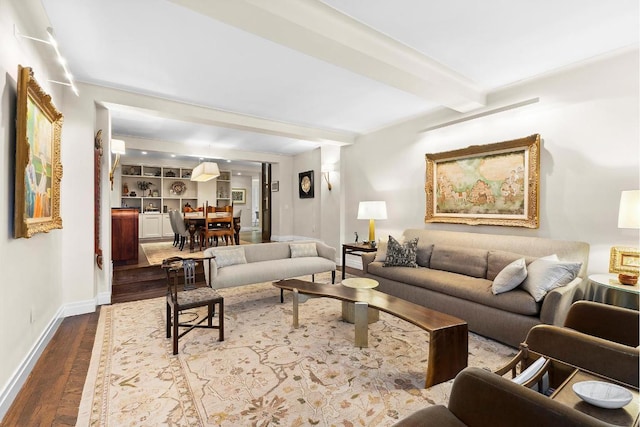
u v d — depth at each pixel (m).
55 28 2.31
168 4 2.05
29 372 2.11
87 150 3.30
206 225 6.04
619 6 2.08
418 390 1.94
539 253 3.06
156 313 3.31
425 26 2.33
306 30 2.12
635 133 2.62
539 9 2.12
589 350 1.54
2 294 1.76
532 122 3.29
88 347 2.51
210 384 1.99
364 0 2.03
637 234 2.62
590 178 2.88
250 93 3.69
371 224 4.68
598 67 2.82
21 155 1.88
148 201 8.94
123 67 2.97
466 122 3.93
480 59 2.86
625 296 2.52
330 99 3.89
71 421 1.65
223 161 9.18
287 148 7.22
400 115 4.54
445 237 3.93
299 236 8.07
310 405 1.78
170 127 5.24
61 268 3.12
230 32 2.40
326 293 2.85
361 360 2.32
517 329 2.50
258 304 3.67
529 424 0.96
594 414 1.18
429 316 2.24
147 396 1.86
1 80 1.75
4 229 1.79
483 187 3.74
